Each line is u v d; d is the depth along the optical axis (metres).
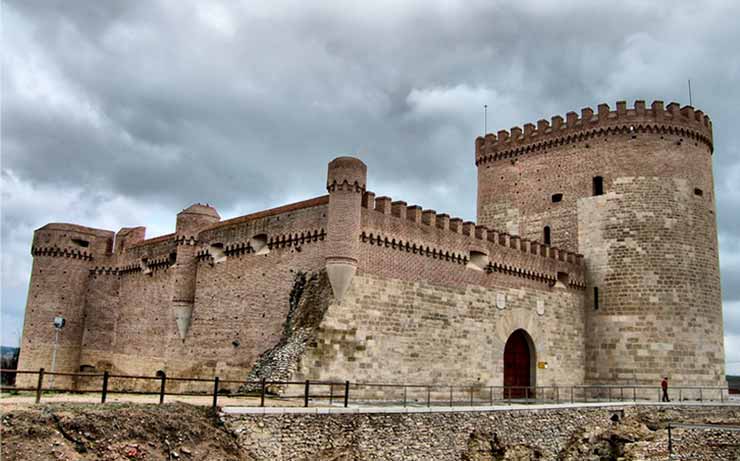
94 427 21.81
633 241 49.75
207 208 48.09
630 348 48.44
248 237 42.25
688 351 48.06
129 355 50.53
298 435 26.31
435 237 40.47
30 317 54.25
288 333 35.59
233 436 24.75
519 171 56.94
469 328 41.53
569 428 38.38
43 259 55.03
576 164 53.34
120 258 54.69
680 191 50.59
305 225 38.22
